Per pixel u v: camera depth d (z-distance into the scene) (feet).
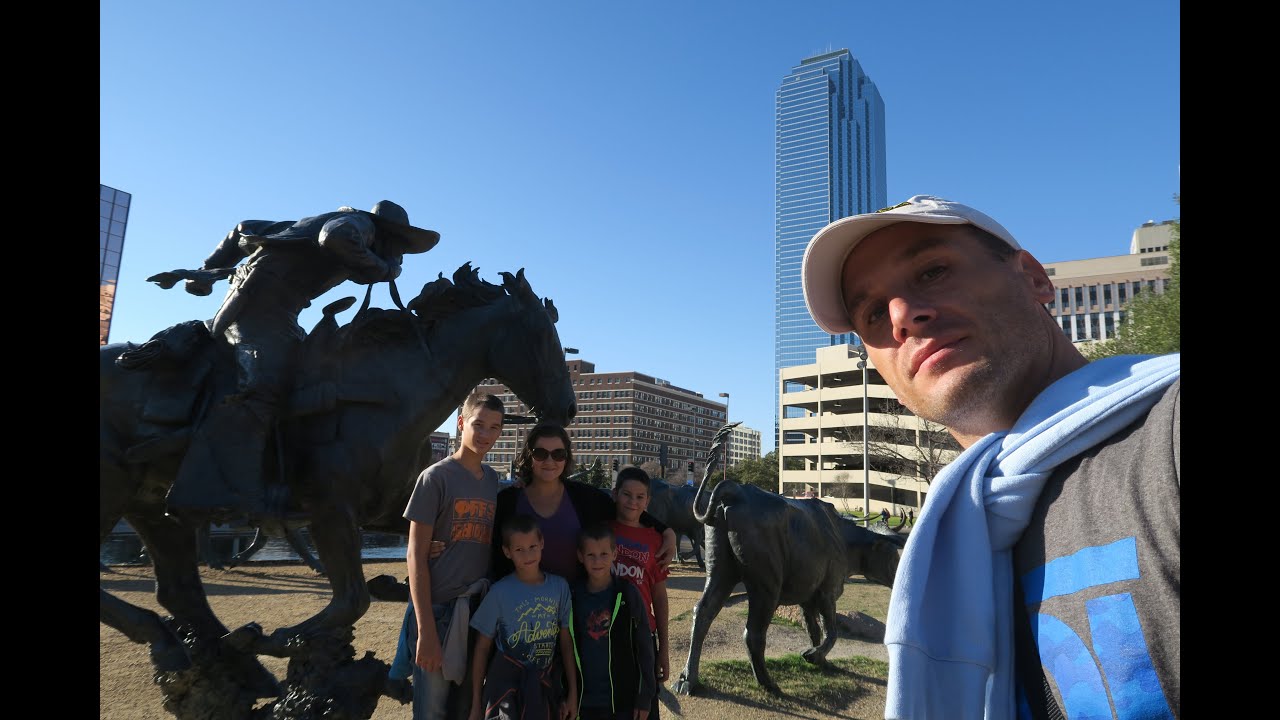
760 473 222.28
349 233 12.07
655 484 39.52
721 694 18.81
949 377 2.85
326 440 12.23
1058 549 2.26
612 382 431.02
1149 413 2.27
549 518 10.49
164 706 12.09
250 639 11.55
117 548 48.47
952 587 2.52
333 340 12.53
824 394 201.16
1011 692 2.34
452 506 9.87
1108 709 1.90
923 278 3.03
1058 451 2.42
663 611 10.89
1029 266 3.09
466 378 13.25
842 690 19.67
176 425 12.21
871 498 181.06
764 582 19.31
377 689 11.60
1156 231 257.14
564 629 9.80
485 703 9.12
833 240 3.28
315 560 38.17
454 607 9.53
